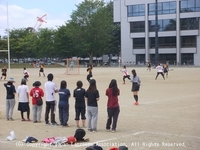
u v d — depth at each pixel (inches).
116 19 3774.6
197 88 1194.6
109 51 4170.8
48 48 4065.0
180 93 1045.2
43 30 4375.0
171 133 492.1
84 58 4466.0
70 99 924.0
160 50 3472.0
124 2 3659.0
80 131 453.1
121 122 585.6
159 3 3435.0
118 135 486.3
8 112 638.5
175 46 3412.9
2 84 1518.2
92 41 3890.3
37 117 610.5
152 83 1427.2
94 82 523.5
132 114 668.7
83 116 560.4
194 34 3294.8
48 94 581.6
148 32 3531.0
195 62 3341.5
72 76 1969.7
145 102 849.5
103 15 3858.3
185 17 3319.4
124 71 1441.9
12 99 639.1
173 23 3403.1
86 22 3831.2
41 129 545.0
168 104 808.3
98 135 490.0
